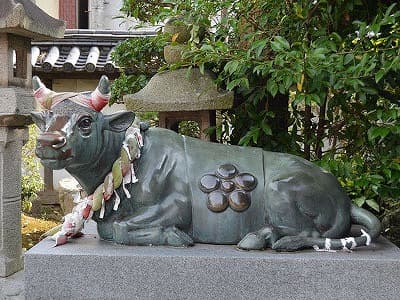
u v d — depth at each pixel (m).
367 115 3.26
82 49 8.59
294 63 2.95
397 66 2.74
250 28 3.75
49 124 2.38
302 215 2.48
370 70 2.81
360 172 3.25
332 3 3.34
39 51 8.38
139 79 4.72
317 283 2.32
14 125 4.15
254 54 3.38
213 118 3.70
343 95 3.31
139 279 2.36
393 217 3.90
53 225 7.08
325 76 3.05
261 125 3.51
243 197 2.52
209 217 2.54
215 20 3.94
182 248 2.48
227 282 2.34
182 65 3.41
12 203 4.26
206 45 3.24
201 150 2.68
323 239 2.46
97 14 10.58
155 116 4.66
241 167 2.62
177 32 3.68
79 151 2.41
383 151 3.30
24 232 6.51
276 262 2.32
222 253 2.39
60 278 2.38
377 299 2.32
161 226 2.53
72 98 2.45
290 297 2.33
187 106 3.34
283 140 3.72
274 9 3.49
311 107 3.92
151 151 2.62
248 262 2.33
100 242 2.62
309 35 3.50
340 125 3.58
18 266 4.30
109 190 2.54
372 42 3.02
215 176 2.58
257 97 3.57
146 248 2.48
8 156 4.20
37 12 4.19
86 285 2.37
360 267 2.31
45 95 2.48
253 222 2.55
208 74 3.50
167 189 2.57
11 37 4.06
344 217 2.53
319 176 2.60
